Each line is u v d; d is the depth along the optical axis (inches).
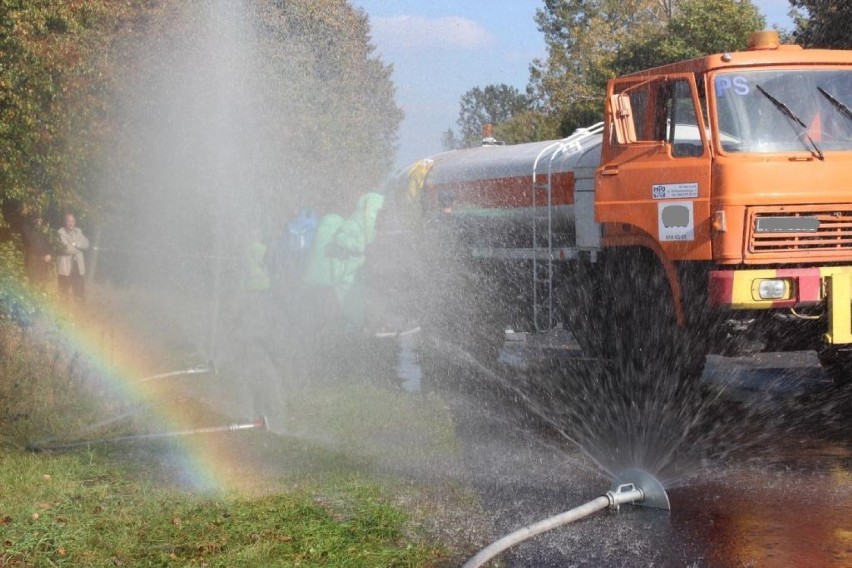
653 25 1929.1
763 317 346.9
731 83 360.2
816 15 991.0
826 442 326.0
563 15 2130.9
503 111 2233.0
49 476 299.7
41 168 591.5
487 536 240.7
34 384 439.8
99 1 674.8
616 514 256.5
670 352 382.6
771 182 343.0
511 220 511.8
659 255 375.9
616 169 389.7
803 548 227.1
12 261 573.6
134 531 248.5
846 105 360.2
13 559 231.5
